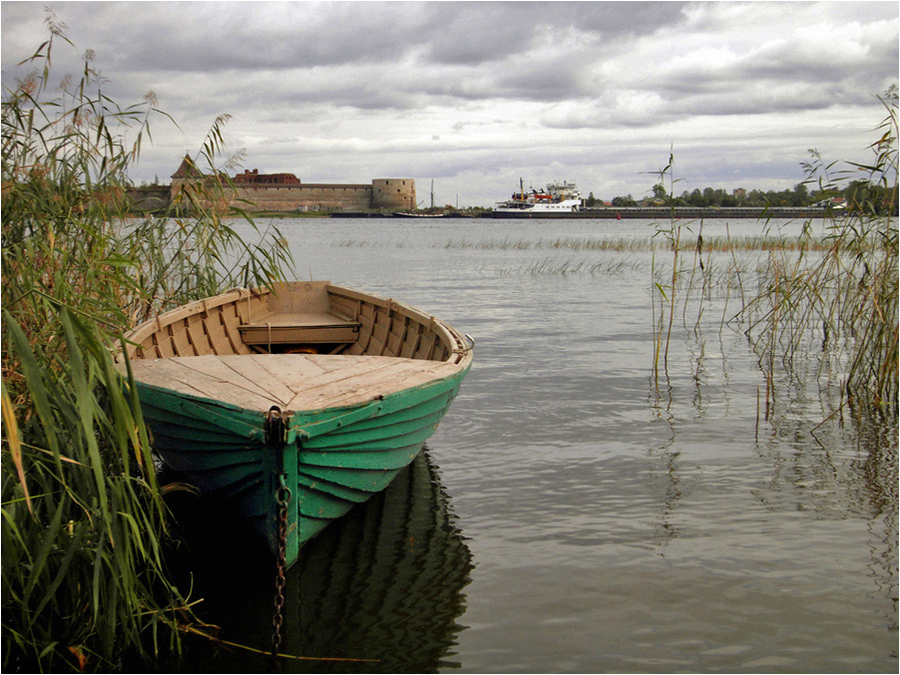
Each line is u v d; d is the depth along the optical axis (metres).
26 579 3.44
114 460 4.60
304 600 3.87
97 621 3.35
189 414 3.98
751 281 19.80
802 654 3.33
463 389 8.38
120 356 5.09
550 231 66.56
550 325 13.01
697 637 3.47
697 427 6.85
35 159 5.23
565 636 3.49
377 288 18.92
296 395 4.11
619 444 6.39
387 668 3.28
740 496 5.20
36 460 3.43
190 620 3.68
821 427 6.79
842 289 9.78
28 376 2.85
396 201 115.50
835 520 4.78
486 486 5.46
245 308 8.22
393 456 4.72
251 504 4.08
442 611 3.74
